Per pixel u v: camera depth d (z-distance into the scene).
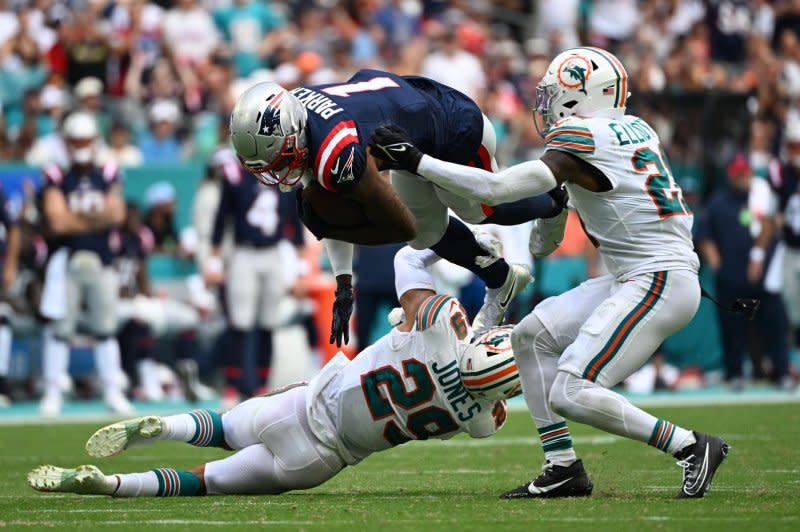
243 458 19.44
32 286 41.22
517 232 40.91
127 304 41.91
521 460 25.56
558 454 18.75
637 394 44.69
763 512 16.64
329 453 19.34
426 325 18.92
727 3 61.00
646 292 18.03
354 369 19.27
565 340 18.59
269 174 17.73
